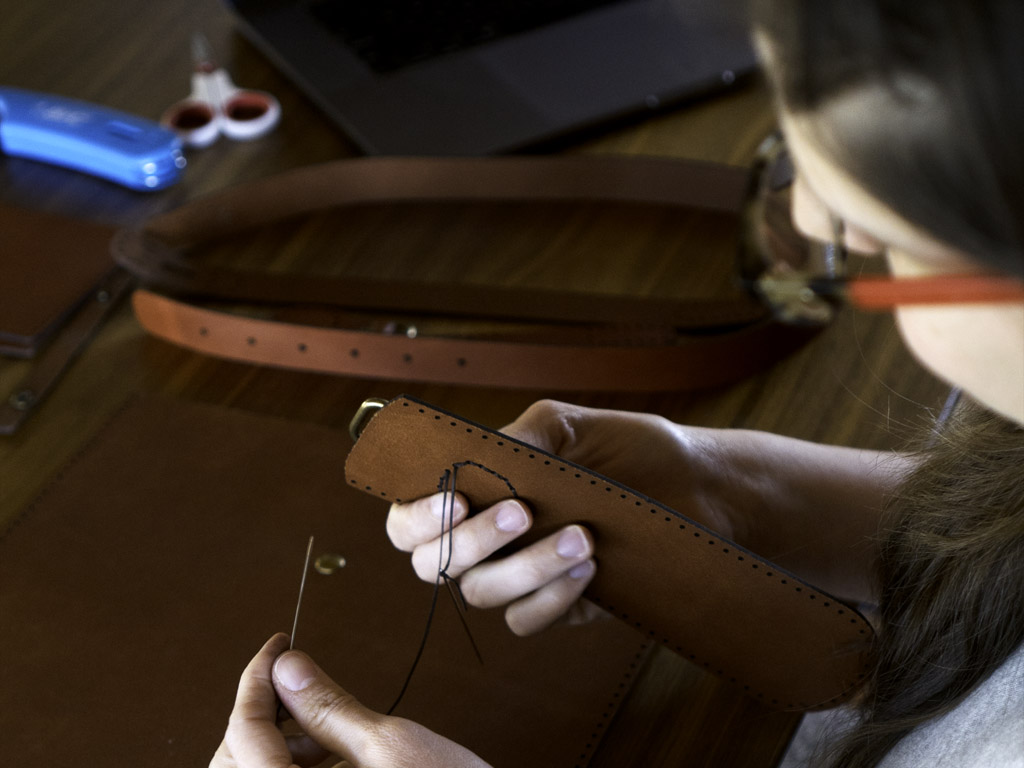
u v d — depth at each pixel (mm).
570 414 664
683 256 967
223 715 601
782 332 837
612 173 1003
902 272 296
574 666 642
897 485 637
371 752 490
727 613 585
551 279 939
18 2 1213
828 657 588
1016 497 515
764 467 684
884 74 205
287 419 803
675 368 817
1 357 837
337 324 860
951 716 502
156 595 666
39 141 995
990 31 191
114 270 900
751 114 1105
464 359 815
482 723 608
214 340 835
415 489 588
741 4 230
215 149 1041
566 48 1127
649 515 552
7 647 631
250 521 717
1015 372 300
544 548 569
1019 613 516
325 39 1119
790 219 437
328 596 671
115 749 583
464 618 664
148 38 1163
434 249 966
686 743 615
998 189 202
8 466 762
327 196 996
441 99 1061
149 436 778
